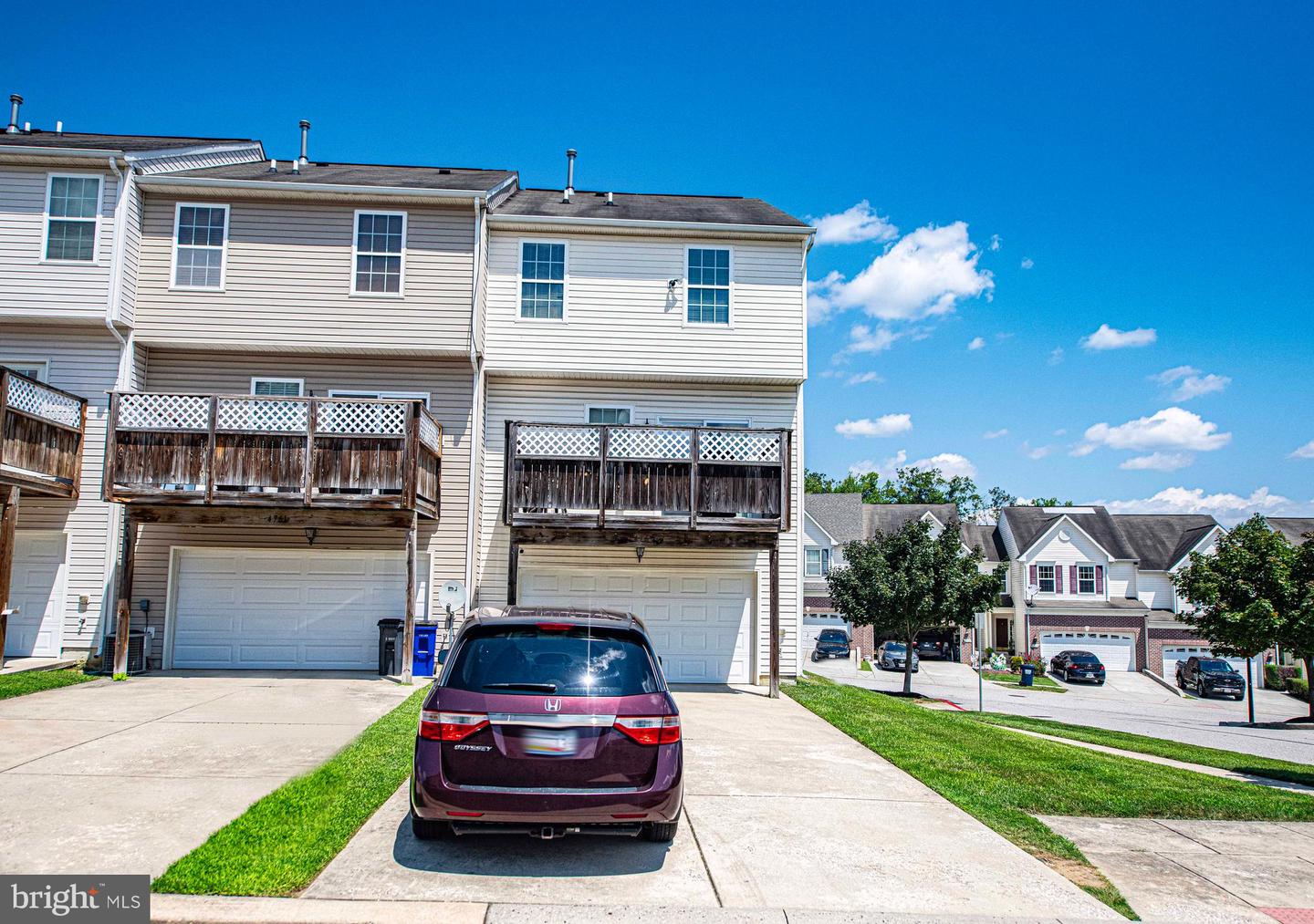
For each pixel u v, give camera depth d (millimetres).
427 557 15711
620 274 16969
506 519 14320
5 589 13094
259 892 4945
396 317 15773
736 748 9672
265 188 15555
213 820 6258
